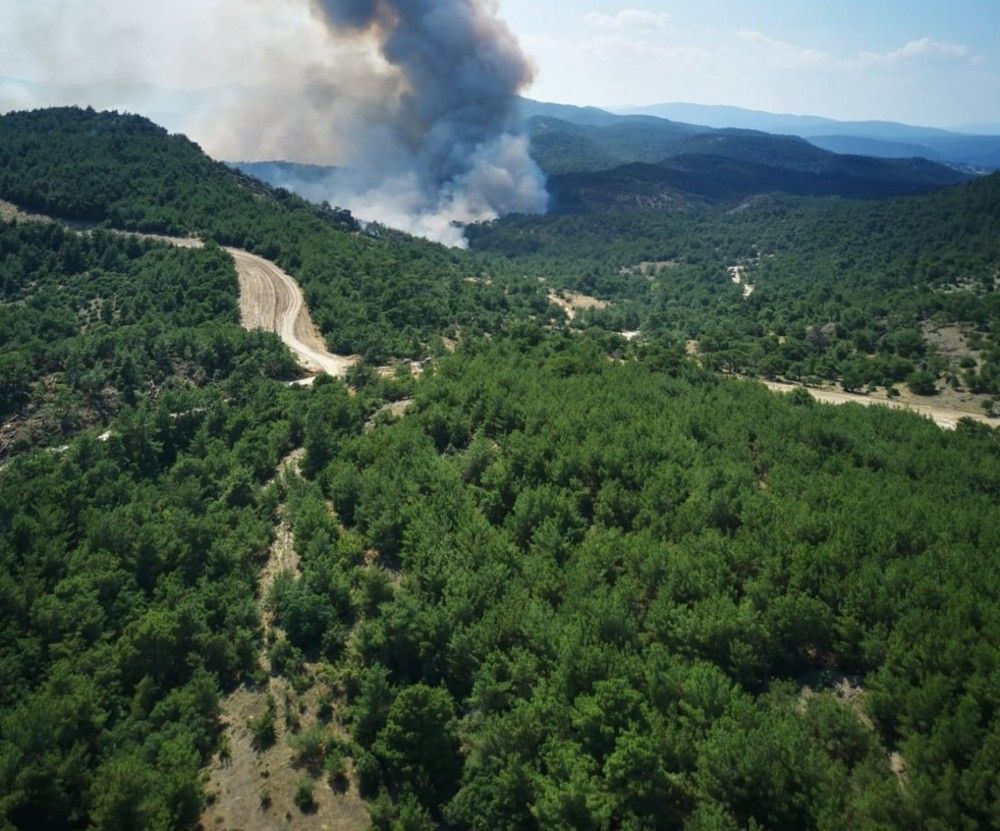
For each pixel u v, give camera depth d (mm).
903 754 46250
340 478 87250
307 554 77562
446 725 55781
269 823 53875
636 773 46156
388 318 184625
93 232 195875
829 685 55031
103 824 49469
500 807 49594
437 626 62312
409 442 95750
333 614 69688
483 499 82125
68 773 54531
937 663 50594
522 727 51344
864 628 55906
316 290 189375
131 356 132500
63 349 133750
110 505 89688
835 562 62688
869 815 41094
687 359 159000
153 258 190375
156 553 79812
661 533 72500
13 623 67562
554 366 125312
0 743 54938
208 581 78250
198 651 69188
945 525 69938
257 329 158750
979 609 54875
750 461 89375
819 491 77062
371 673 59156
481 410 102625
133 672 66562
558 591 65562
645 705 50438
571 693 54344
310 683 65062
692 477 79812
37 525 80750
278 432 108562
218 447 106625
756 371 191000
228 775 58281
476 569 70250
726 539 68062
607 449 84625
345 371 150750
